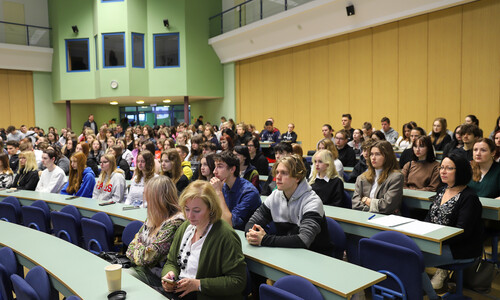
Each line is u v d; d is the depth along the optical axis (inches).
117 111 621.9
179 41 487.2
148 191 94.7
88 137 317.4
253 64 466.6
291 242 91.3
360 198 133.4
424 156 148.8
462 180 104.0
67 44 509.0
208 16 499.8
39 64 521.7
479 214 101.8
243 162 157.8
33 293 69.7
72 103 566.9
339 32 348.2
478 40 265.4
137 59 487.2
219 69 511.8
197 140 213.2
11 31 500.7
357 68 348.5
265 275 84.5
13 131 391.9
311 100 396.5
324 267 80.1
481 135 156.6
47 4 534.6
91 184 181.5
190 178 189.5
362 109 347.6
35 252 98.5
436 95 292.4
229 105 506.9
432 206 112.3
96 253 122.9
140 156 151.1
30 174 202.7
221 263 79.5
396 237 89.3
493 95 259.8
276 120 441.1
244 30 429.4
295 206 97.7
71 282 78.1
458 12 275.0
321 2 334.3
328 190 133.8
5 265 94.7
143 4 486.6
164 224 92.5
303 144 409.1
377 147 126.4
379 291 89.7
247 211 114.0
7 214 159.0
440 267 101.9
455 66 279.4
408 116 312.0
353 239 121.0
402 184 123.7
